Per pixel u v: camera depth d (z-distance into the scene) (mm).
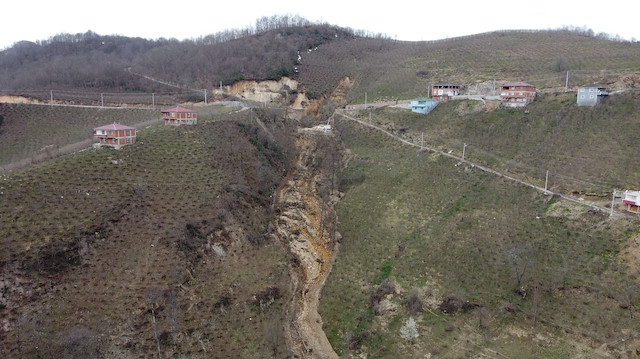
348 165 105375
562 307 58969
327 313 68125
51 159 81062
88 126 114625
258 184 87375
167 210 70188
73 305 55219
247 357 56281
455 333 60000
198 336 56812
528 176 84000
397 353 59500
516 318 59500
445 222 77875
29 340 51000
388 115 122312
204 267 65500
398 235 78500
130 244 63531
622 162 79250
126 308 56031
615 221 66812
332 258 80250
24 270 56062
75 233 61469
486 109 109562
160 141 87688
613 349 52688
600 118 91812
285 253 75062
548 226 70562
